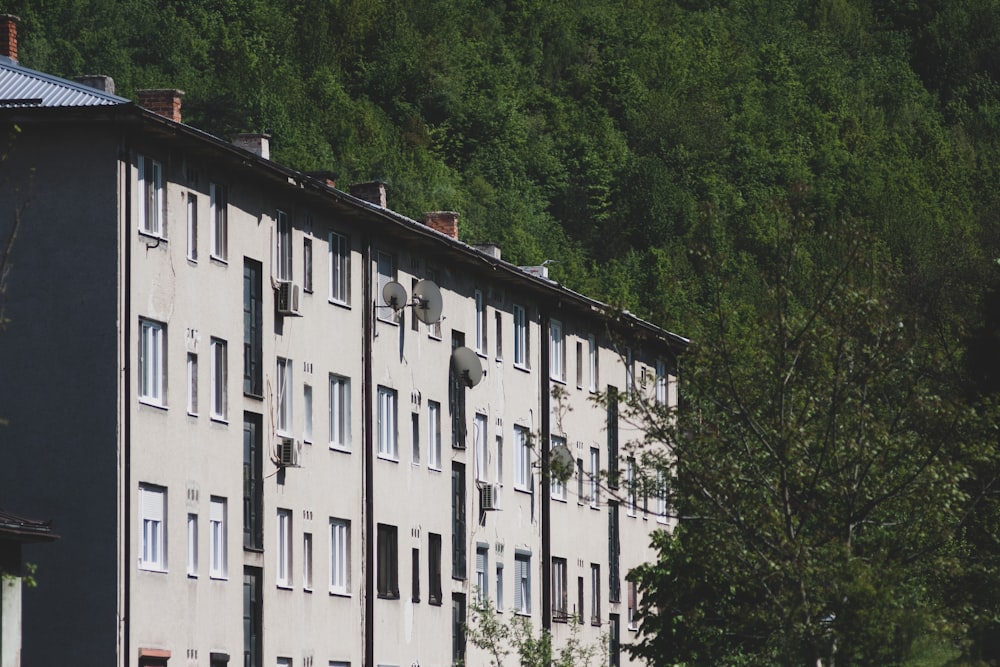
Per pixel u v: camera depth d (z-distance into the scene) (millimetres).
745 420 69750
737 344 70562
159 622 87062
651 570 80500
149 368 88125
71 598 84312
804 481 68938
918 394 70625
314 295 103750
